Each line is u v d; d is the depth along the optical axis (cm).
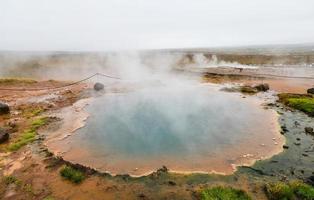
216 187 590
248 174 662
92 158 761
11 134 943
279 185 579
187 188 600
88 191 594
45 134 952
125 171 684
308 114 1141
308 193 558
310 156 756
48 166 708
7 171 684
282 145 830
